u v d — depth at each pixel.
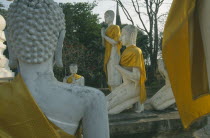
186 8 1.97
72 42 22.42
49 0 1.48
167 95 6.35
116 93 6.00
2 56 3.79
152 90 16.05
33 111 1.33
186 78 2.18
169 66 2.16
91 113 1.41
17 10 1.44
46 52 1.45
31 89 1.39
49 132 1.33
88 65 21.53
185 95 2.23
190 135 5.56
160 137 5.36
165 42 2.12
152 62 21.52
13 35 1.45
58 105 1.38
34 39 1.41
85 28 27.53
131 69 6.04
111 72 7.13
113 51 7.13
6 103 1.34
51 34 1.46
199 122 5.53
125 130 5.04
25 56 1.42
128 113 5.96
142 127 5.14
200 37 2.25
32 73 1.43
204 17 2.01
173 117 5.57
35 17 1.42
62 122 1.38
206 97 2.34
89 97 1.41
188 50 2.09
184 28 2.05
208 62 2.02
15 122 1.33
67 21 26.03
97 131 1.41
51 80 1.44
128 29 6.11
